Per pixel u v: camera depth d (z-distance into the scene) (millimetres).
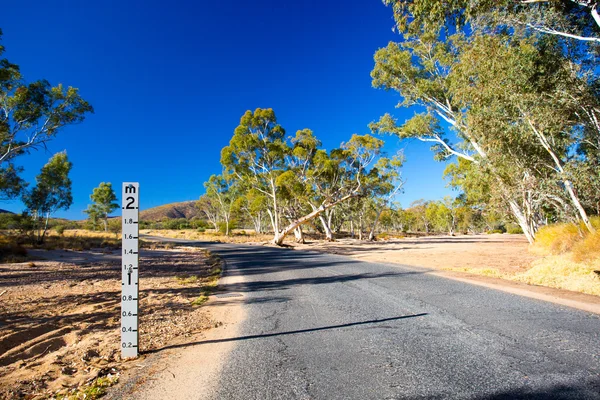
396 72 20109
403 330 4480
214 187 60156
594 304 5461
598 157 11570
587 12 10180
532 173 14141
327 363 3445
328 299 6879
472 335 4129
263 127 33375
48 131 18156
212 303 6996
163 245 30922
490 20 10812
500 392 2648
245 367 3447
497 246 25281
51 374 3533
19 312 6465
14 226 25672
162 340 4594
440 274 10133
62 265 14602
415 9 11125
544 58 10938
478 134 14047
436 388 2768
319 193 35500
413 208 97562
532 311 5191
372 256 18766
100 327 5379
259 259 17672
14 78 16031
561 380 2814
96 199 60688
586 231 12617
